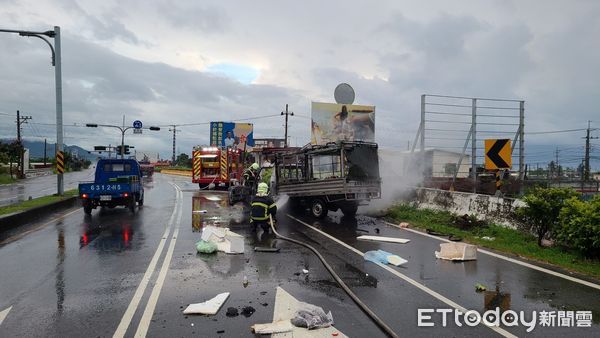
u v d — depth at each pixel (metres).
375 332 4.86
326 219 14.39
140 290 6.31
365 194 14.26
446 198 13.95
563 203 8.98
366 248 9.43
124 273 7.24
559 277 7.14
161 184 36.41
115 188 15.48
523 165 15.92
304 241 10.25
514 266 7.88
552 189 9.23
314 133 26.56
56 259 8.26
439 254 8.57
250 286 6.55
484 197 12.32
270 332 4.79
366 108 27.30
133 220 13.85
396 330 4.90
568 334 4.86
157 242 10.05
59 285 6.54
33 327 4.94
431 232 11.48
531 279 7.02
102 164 18.47
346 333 4.82
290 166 16.19
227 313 5.36
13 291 6.25
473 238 10.57
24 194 26.14
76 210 16.83
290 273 7.33
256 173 18.00
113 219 14.09
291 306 5.63
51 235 10.98
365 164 14.42
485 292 6.33
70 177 51.44
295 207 16.38
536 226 9.96
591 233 8.12
